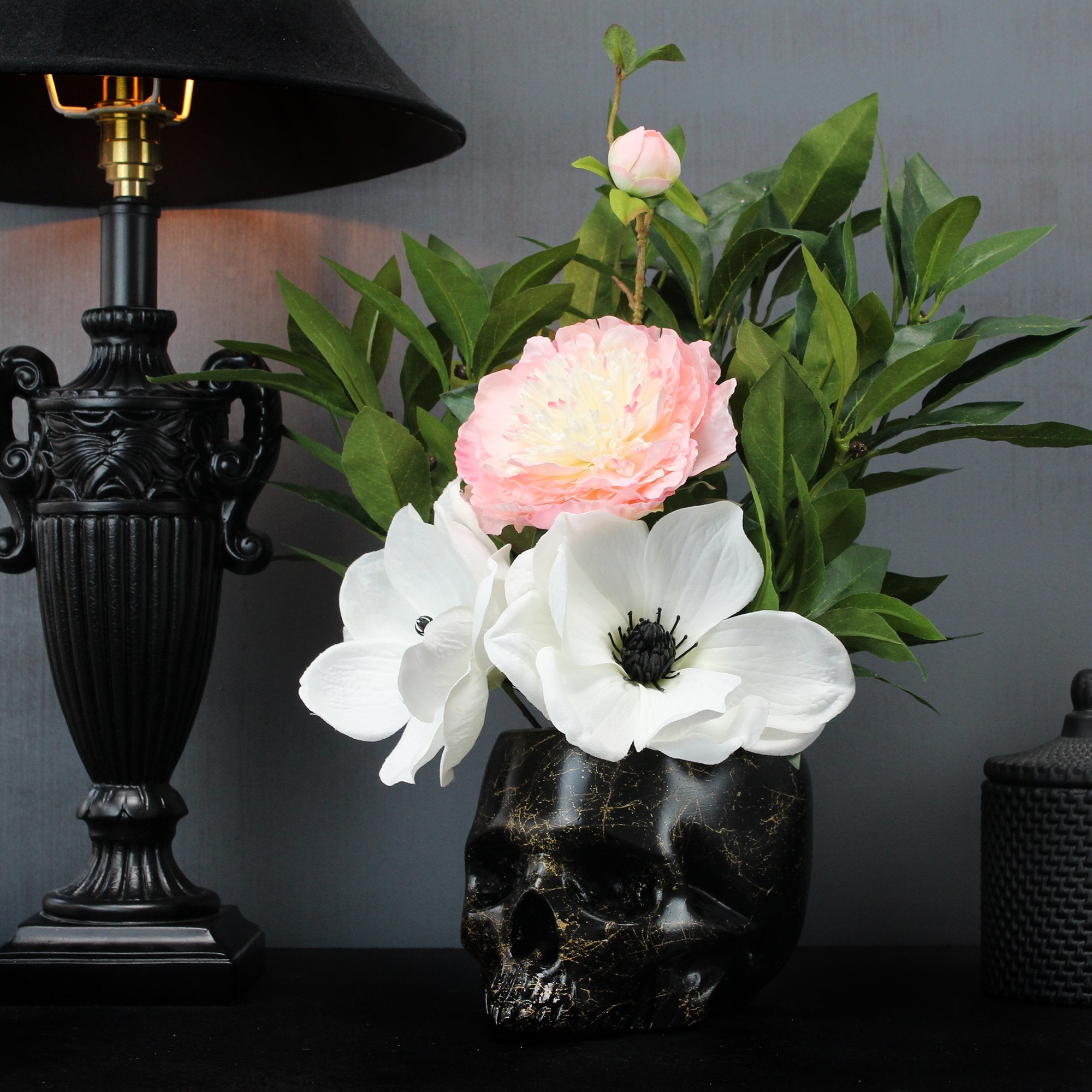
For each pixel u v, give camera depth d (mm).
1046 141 1043
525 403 619
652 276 919
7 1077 645
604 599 625
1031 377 1035
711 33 1047
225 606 1025
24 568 871
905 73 1046
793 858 712
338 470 1026
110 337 861
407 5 1049
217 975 801
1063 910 775
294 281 1042
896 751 1022
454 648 600
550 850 677
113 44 741
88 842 1014
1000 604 1030
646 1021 706
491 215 1045
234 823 1021
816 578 659
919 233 748
